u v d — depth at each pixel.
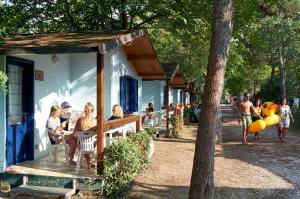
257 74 47.72
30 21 18.31
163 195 8.62
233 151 14.64
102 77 8.17
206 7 17.59
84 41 8.33
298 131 22.47
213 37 6.62
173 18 18.22
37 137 10.13
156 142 16.84
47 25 18.86
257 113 17.58
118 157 8.24
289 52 27.45
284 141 17.45
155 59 14.20
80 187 8.11
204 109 6.57
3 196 8.05
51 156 10.00
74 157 9.73
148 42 12.59
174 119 19.23
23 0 17.28
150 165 11.54
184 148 15.16
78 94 12.05
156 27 20.19
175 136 18.94
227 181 9.99
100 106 8.25
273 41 26.50
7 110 8.90
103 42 7.94
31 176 8.29
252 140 17.97
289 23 23.89
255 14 17.94
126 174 8.50
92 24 19.25
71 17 18.88
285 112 17.42
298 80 35.72
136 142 9.91
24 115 9.65
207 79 6.62
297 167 11.63
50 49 7.81
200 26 18.97
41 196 7.89
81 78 12.02
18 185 8.36
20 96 9.57
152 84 22.05
